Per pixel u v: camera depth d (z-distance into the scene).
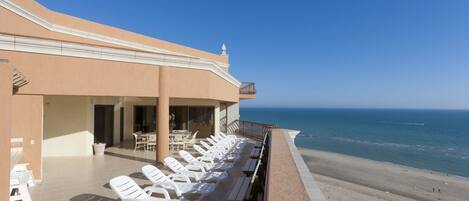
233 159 11.75
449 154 44.28
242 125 23.80
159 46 19.02
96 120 15.37
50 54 9.27
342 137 65.69
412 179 25.06
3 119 5.16
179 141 15.63
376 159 38.56
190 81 12.63
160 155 11.76
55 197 7.51
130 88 10.92
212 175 8.34
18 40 8.72
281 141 7.67
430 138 66.19
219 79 15.51
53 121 13.24
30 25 11.48
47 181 9.02
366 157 39.97
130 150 15.03
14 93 8.60
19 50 8.77
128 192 6.08
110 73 10.45
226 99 18.11
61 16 13.60
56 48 9.33
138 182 8.99
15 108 8.54
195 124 20.98
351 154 42.19
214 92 14.34
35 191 7.99
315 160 32.56
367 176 25.47
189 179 8.08
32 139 8.73
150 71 11.45
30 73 8.91
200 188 7.15
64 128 13.34
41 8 12.30
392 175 26.30
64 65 9.52
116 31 16.23
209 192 6.98
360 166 30.02
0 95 5.14
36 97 8.85
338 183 22.05
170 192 7.46
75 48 9.66
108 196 7.62
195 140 18.97
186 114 21.02
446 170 32.25
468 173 30.72
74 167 11.02
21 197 6.55
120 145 16.72
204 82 13.15
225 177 8.37
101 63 10.27
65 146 13.34
